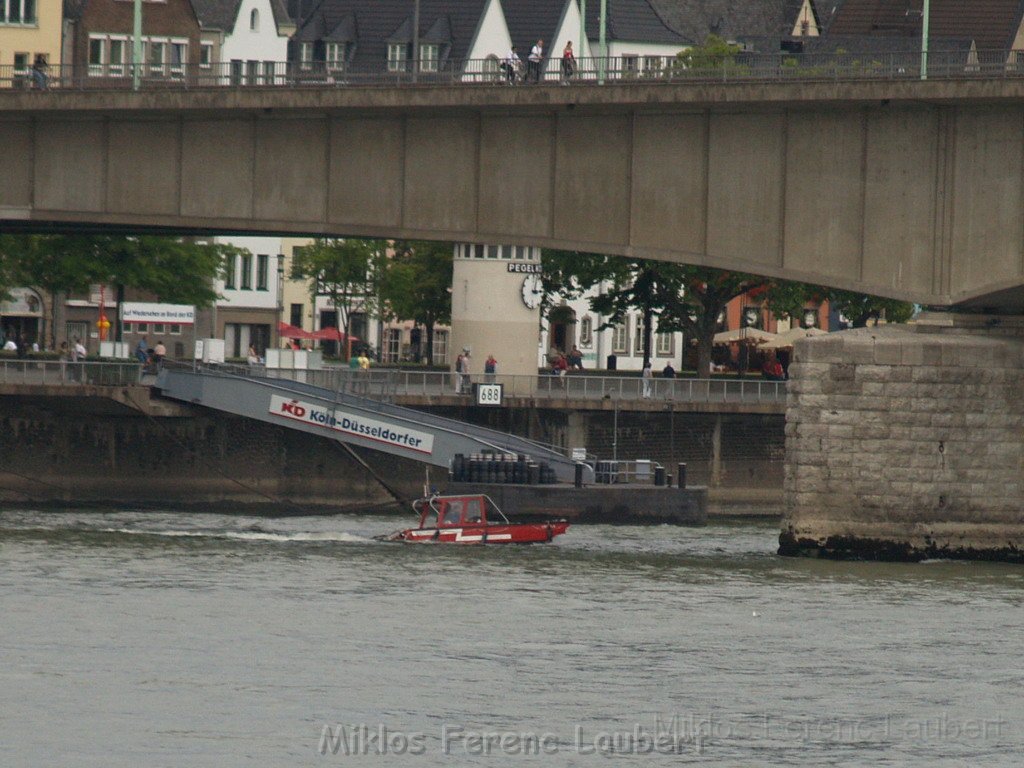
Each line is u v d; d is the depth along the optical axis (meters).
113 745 173.62
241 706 185.38
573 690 193.25
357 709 185.38
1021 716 188.12
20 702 185.00
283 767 169.25
